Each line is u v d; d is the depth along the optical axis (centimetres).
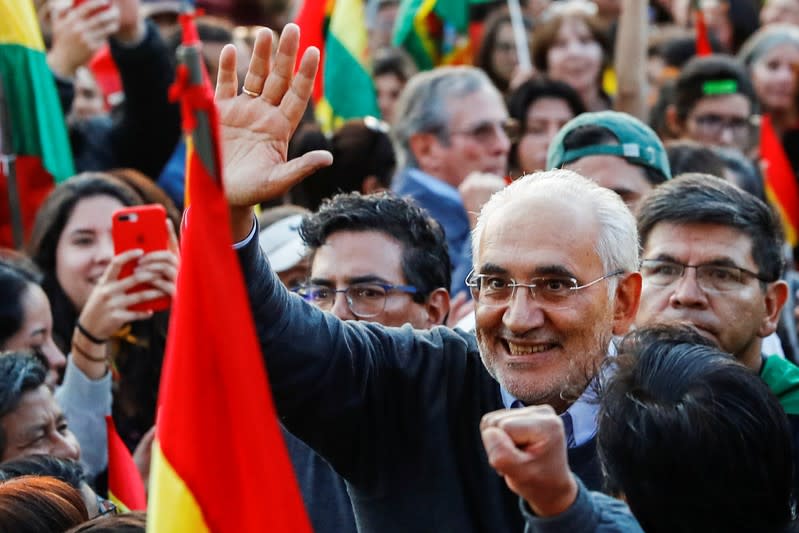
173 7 1938
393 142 1652
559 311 777
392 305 1045
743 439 646
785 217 1723
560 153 1252
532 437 591
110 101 1908
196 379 624
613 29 2105
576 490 607
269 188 739
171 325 636
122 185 1341
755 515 648
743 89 1714
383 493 819
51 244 1315
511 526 799
